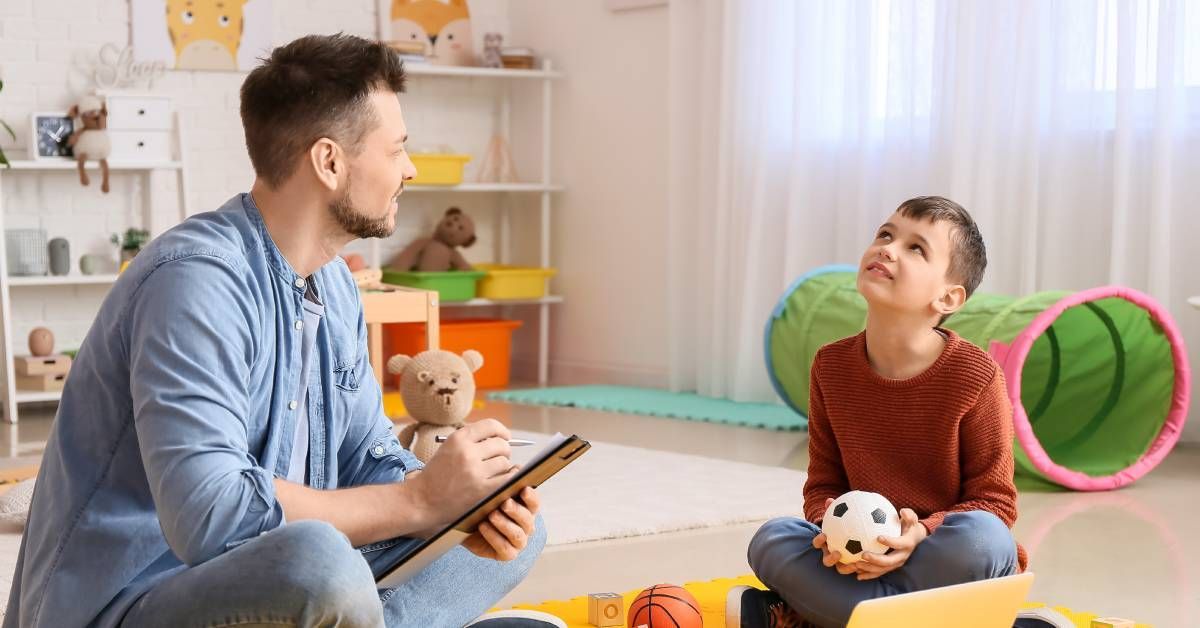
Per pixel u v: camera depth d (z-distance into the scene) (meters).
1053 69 3.93
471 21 5.79
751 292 4.78
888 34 4.36
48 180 4.84
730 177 4.87
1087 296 3.27
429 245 5.47
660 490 3.22
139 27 4.96
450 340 5.29
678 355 5.14
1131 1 3.76
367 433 1.68
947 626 1.62
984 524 1.78
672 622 1.92
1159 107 3.73
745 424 4.38
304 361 1.53
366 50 1.46
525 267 5.93
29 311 4.84
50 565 1.34
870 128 4.43
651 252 5.39
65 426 1.37
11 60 4.77
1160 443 3.39
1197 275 3.80
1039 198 4.02
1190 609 2.26
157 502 1.29
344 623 1.29
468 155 5.50
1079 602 2.29
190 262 1.36
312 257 1.50
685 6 5.05
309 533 1.27
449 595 1.64
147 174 4.99
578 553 2.64
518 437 4.01
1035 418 3.69
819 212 4.66
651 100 5.34
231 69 5.14
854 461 1.98
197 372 1.31
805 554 1.87
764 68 4.71
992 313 3.37
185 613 1.29
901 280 1.90
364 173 1.46
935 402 1.90
